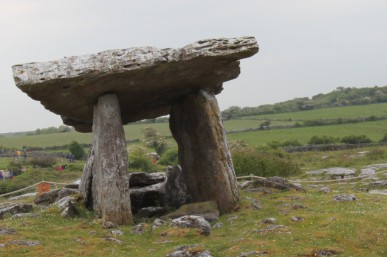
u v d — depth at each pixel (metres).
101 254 15.24
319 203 20.88
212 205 20.56
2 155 63.31
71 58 19.23
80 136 92.56
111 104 20.61
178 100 23.48
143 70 19.41
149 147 61.81
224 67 21.02
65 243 16.17
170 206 23.19
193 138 22.48
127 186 20.14
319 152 54.72
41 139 90.25
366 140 62.44
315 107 109.06
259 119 95.50
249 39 20.19
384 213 18.08
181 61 19.64
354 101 113.19
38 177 43.72
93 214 20.80
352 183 31.31
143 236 17.59
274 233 16.52
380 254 14.66
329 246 14.95
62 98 20.22
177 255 14.68
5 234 16.72
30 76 18.78
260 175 35.19
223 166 21.55
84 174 23.12
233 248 15.24
